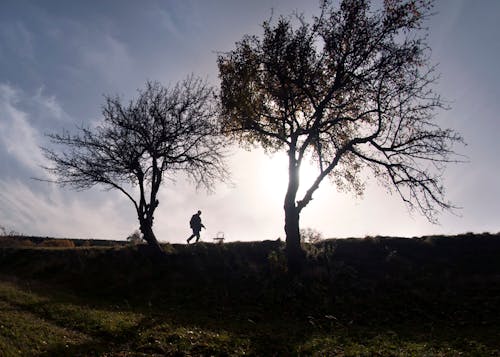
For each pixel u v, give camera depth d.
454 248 26.78
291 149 26.88
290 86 27.36
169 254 29.22
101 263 29.38
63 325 14.87
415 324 18.55
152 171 30.81
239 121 28.89
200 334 14.76
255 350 13.20
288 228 25.69
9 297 18.77
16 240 44.00
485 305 19.88
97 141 30.91
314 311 20.50
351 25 25.58
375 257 26.25
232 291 23.66
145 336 13.75
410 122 24.42
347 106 27.69
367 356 12.77
